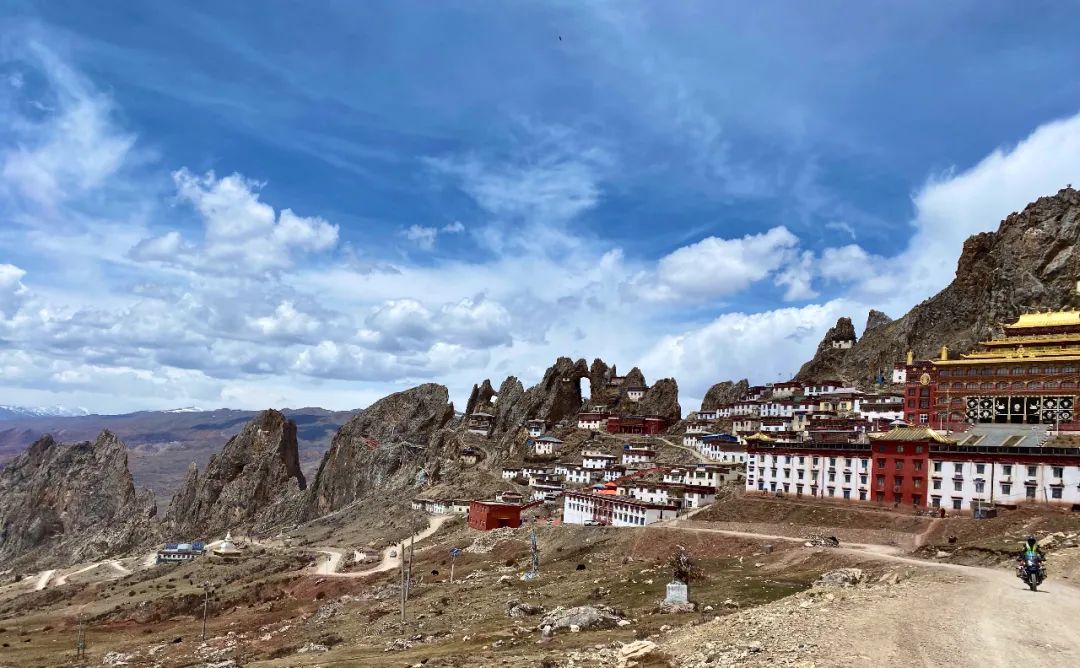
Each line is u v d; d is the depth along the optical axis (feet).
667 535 477.77
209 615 612.29
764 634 159.22
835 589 220.02
